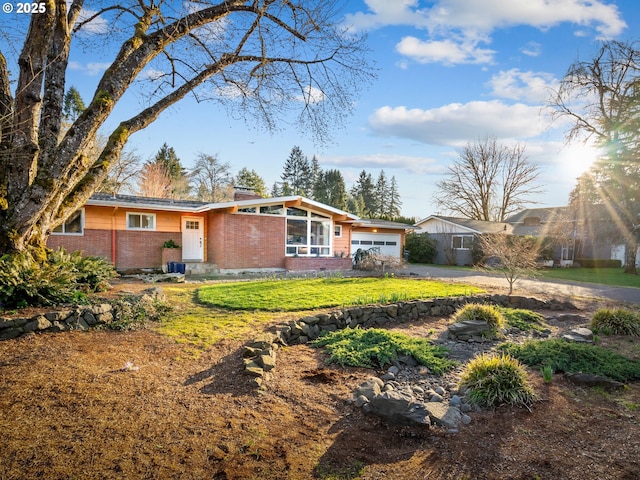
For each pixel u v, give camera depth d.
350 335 6.08
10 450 2.55
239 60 8.76
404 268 19.72
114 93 6.78
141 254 15.73
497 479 2.66
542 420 3.60
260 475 2.56
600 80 18.91
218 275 15.18
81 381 3.75
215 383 4.04
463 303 8.95
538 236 25.66
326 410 3.67
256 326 6.25
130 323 5.92
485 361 4.36
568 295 11.58
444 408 3.69
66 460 2.51
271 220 17.31
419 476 2.68
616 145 18.66
